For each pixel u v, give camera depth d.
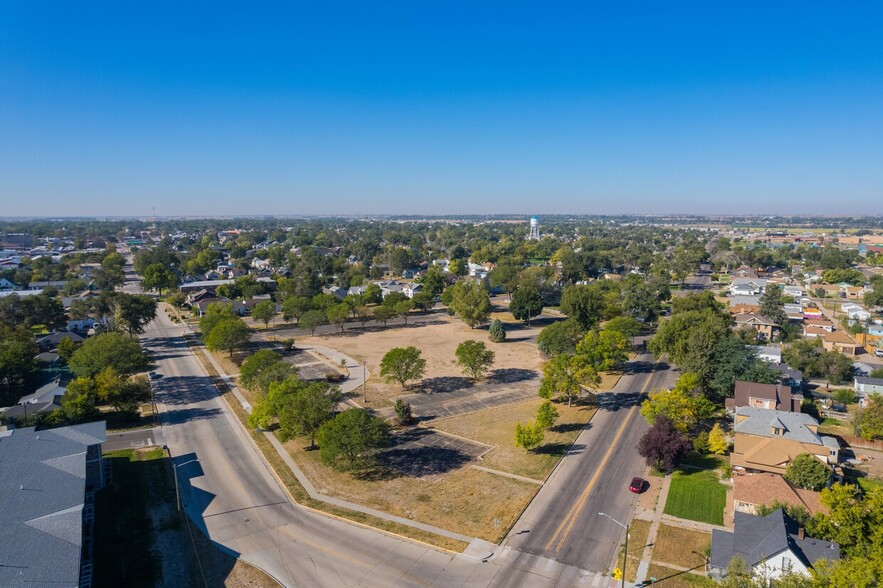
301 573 41.72
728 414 75.00
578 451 64.25
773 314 128.88
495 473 58.53
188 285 185.62
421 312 160.12
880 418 65.00
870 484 56.34
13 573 32.88
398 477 57.62
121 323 116.56
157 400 82.62
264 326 138.88
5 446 49.69
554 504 52.03
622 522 48.75
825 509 46.84
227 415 76.12
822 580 34.34
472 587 40.16
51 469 46.34
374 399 83.12
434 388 88.75
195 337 126.38
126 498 52.47
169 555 43.69
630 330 110.69
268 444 66.00
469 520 49.16
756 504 48.12
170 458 61.97
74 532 38.38
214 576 41.22
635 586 40.22
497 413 77.12
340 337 126.75
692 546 45.16
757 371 75.38
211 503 51.97
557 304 168.50
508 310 160.50
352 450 56.09
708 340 79.62
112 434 69.00
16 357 83.50
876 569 33.56
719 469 59.34
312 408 61.88
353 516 49.66
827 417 75.00
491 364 98.56
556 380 77.25
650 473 58.44
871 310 156.00
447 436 68.81
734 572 36.22
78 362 80.69
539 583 40.62
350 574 41.66
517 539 46.25
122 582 40.09
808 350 93.69
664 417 61.75
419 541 45.81
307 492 54.19
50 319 125.38
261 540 45.97
